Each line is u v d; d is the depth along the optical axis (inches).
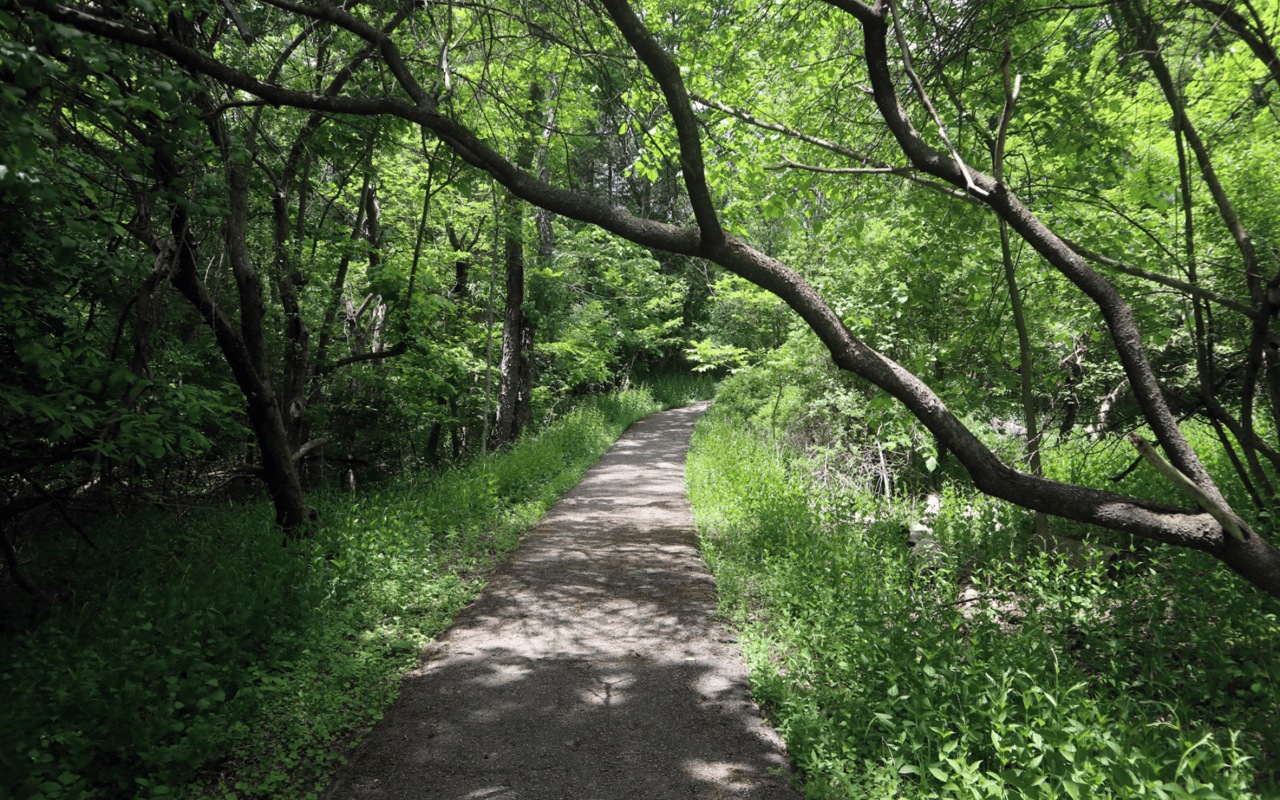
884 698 162.1
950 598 224.7
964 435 151.3
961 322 370.6
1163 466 130.3
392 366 498.0
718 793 146.6
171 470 352.2
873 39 164.6
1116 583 202.1
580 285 790.5
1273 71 190.9
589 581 298.0
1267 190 237.8
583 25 225.0
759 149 300.0
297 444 380.8
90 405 216.4
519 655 219.6
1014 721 140.9
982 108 265.3
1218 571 191.2
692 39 303.0
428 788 148.7
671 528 404.5
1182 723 144.7
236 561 260.1
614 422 949.8
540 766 157.1
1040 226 160.2
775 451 542.0
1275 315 182.2
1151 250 262.5
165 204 188.7
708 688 196.2
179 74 154.9
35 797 126.0
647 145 284.5
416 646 224.5
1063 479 322.0
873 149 266.8
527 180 162.9
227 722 164.7
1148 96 252.2
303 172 370.6
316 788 148.3
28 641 192.5
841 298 410.0
